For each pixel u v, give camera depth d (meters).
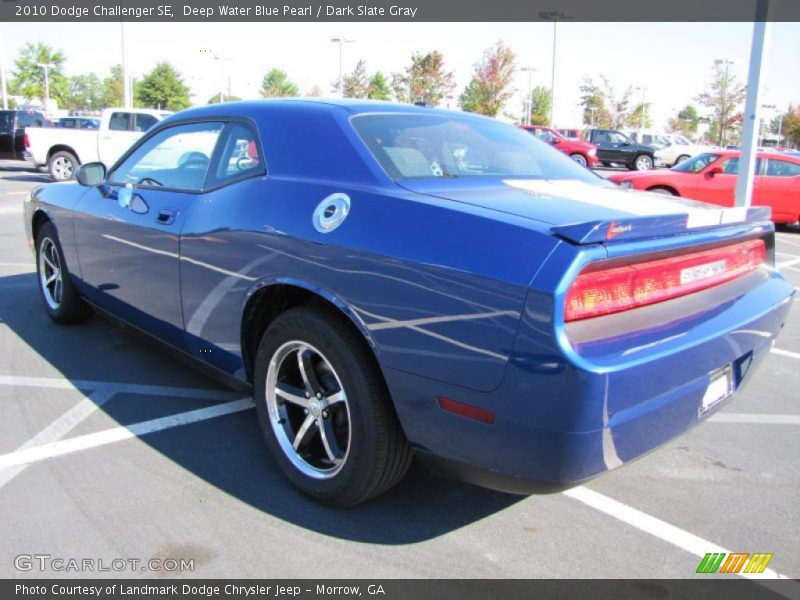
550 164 3.30
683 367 2.21
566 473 2.06
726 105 46.75
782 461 3.30
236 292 2.90
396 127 2.97
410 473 3.06
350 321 2.50
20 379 3.98
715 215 2.40
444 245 2.21
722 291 2.58
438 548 2.50
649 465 3.23
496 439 2.11
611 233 2.02
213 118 3.42
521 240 2.08
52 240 4.70
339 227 2.49
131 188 3.77
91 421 3.46
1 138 18.86
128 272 3.72
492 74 39.66
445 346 2.15
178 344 3.49
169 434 3.33
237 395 3.84
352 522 2.64
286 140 2.96
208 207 3.11
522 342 1.99
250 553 2.43
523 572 2.38
